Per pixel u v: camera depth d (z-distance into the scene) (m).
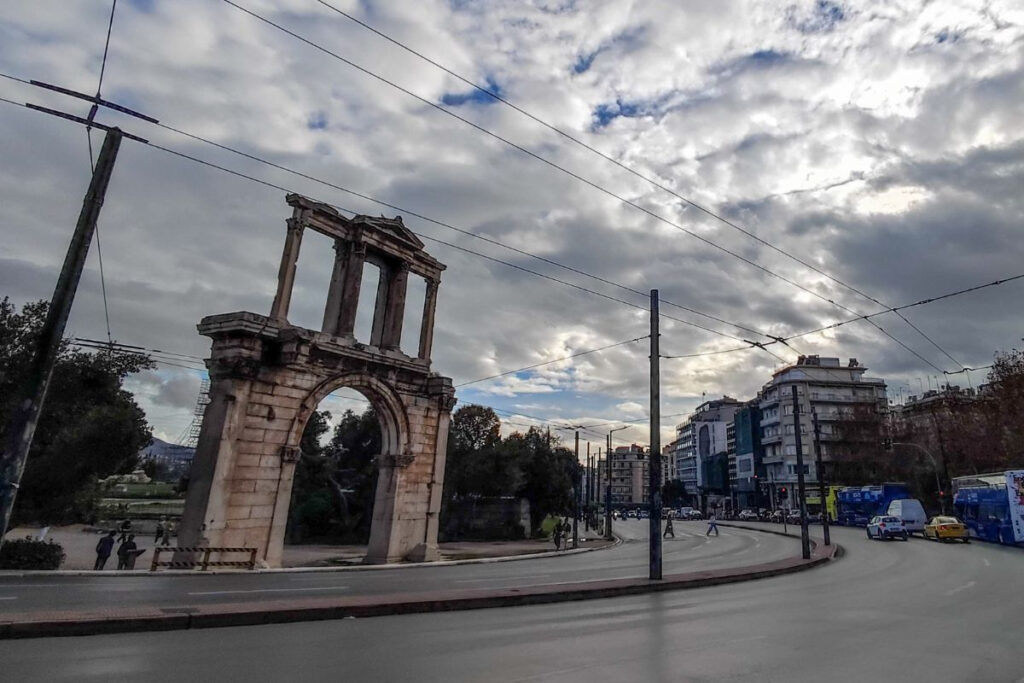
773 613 12.35
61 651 7.72
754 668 7.56
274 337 23.16
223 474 21.52
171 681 6.47
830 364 92.50
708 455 118.38
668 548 39.09
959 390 63.53
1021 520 32.25
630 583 16.56
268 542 22.59
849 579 19.44
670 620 11.40
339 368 25.80
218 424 21.89
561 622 11.05
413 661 7.66
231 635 9.15
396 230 29.05
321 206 26.00
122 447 23.84
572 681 6.83
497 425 57.22
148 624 9.26
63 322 9.84
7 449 9.14
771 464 91.44
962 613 12.30
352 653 8.05
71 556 28.83
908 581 18.41
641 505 148.12
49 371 9.66
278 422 23.50
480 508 52.38
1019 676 7.38
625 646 8.85
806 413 85.75
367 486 45.97
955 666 7.80
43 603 11.44
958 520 37.44
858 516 57.22
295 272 25.09
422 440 29.36
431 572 22.36
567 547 41.56
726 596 15.44
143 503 59.34
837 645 9.04
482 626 10.48
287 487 23.48
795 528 59.81
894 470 67.00
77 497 24.69
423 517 28.83
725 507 107.50
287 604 11.09
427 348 30.66
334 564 26.67
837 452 76.94
